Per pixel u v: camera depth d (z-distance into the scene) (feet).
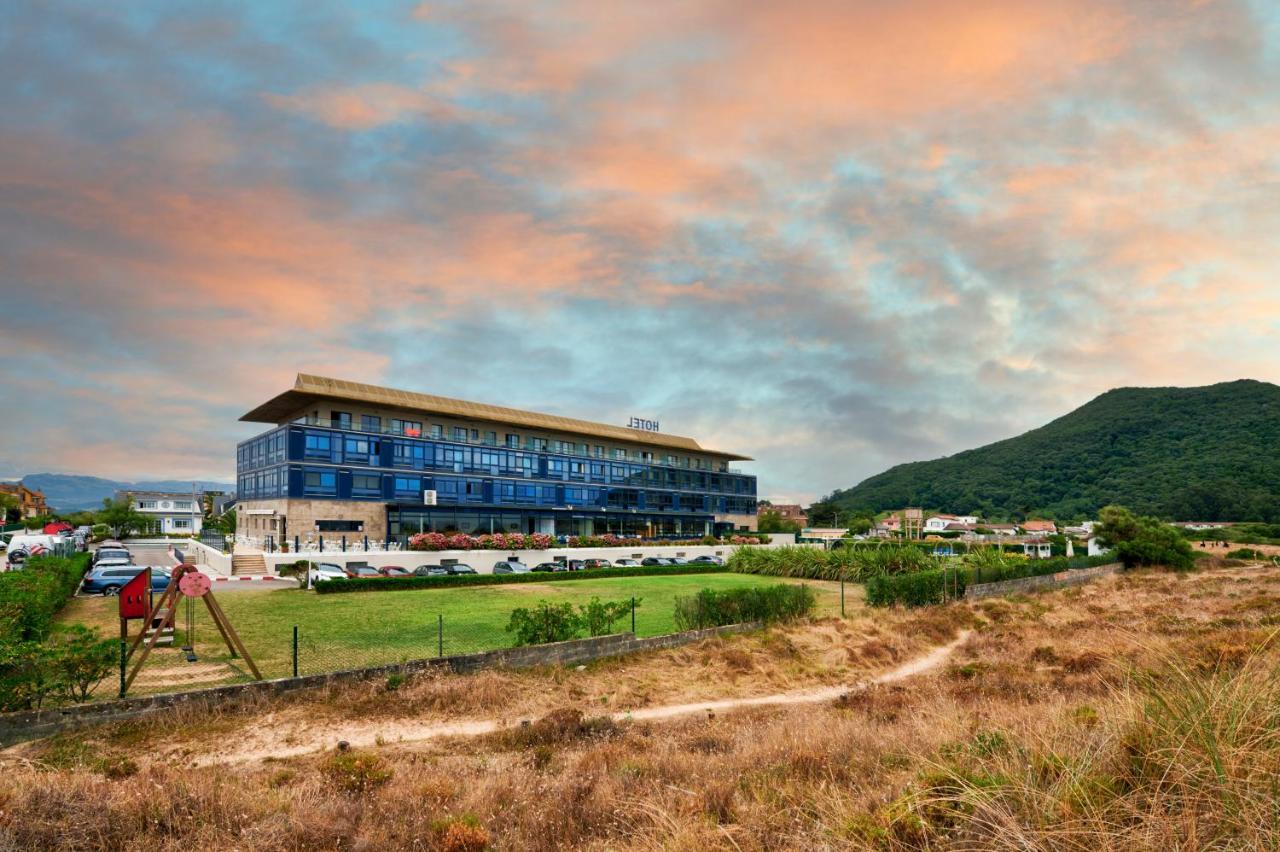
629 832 24.45
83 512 348.18
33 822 23.80
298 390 185.68
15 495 386.93
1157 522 198.49
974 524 431.84
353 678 51.65
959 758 22.71
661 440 318.45
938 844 17.07
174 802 27.07
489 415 240.73
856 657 72.79
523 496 242.78
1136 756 17.54
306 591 117.80
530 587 136.46
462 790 31.45
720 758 34.58
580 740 42.73
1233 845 13.16
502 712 49.73
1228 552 221.05
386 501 200.75
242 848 23.77
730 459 355.77
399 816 27.86
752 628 82.12
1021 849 15.01
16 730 39.42
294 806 27.84
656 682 61.52
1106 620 96.43
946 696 51.83
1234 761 14.98
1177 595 127.13
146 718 43.16
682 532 313.73
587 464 270.87
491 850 24.70
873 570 152.25
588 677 60.80
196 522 384.68
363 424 203.10
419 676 53.62
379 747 41.24
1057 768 18.61
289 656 61.87
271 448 196.95
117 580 106.42
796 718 45.96
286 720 45.14
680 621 82.89
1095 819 14.53
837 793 22.68
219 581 127.85
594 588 135.64
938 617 97.91
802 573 166.09
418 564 155.33
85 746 39.17
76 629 46.91
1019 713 34.22
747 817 23.17
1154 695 18.72
